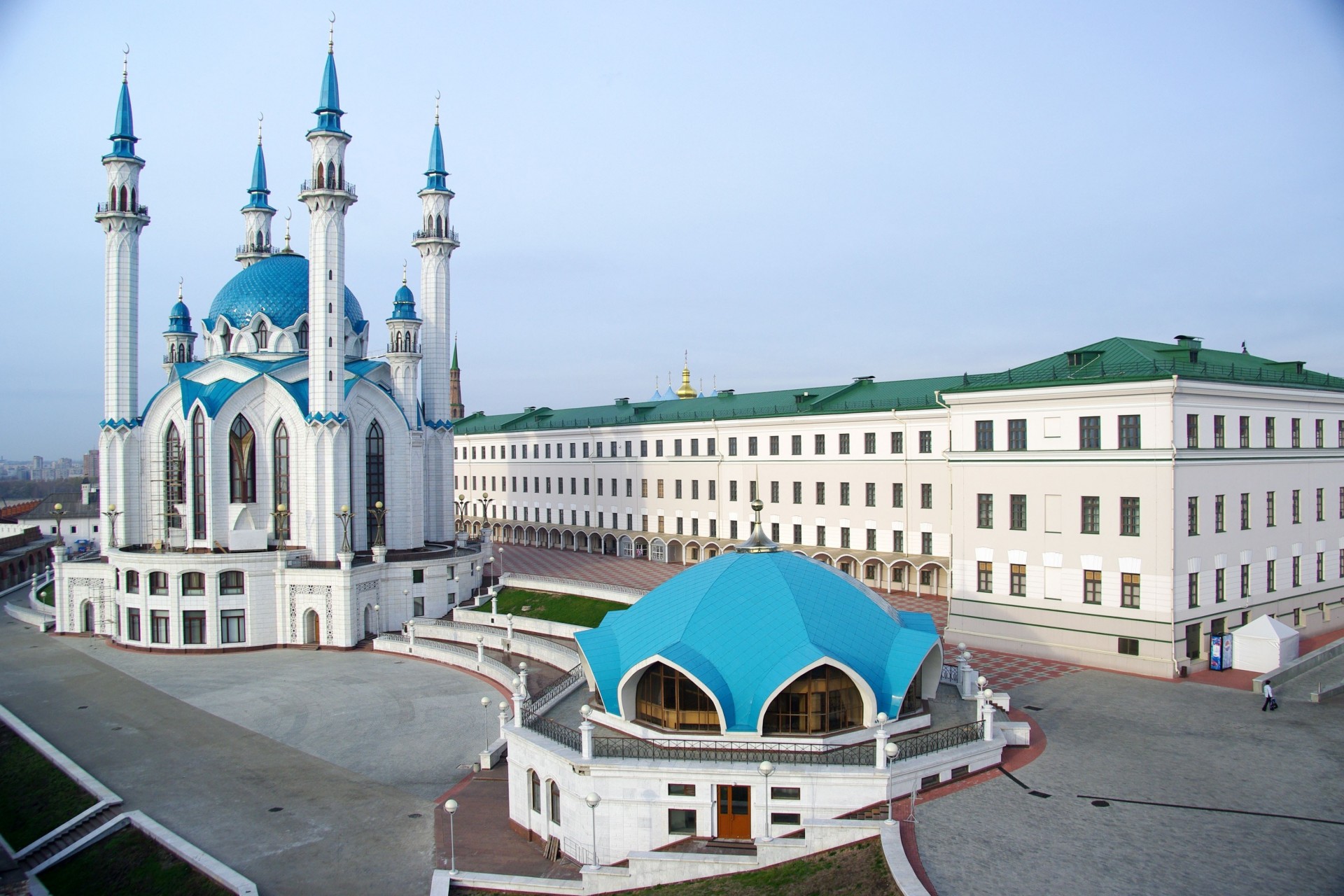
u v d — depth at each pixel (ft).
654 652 107.04
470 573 260.83
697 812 96.02
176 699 178.09
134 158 251.60
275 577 228.84
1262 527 170.81
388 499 263.08
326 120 234.58
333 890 97.91
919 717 110.52
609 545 340.80
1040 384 164.25
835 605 114.01
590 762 98.02
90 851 111.65
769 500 277.64
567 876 98.12
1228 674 150.82
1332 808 90.79
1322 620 186.29
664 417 320.29
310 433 235.61
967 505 177.47
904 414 238.48
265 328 268.00
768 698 102.12
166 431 251.19
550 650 193.16
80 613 250.78
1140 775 101.19
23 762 142.41
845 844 85.61
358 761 140.15
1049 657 163.63
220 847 109.19
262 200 315.78
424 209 284.61
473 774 133.59
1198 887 74.54
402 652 220.02
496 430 412.98
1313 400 183.62
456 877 96.43
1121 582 154.81
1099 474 157.38
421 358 290.15
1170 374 147.43
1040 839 84.17
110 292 251.80
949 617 180.65
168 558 222.48
